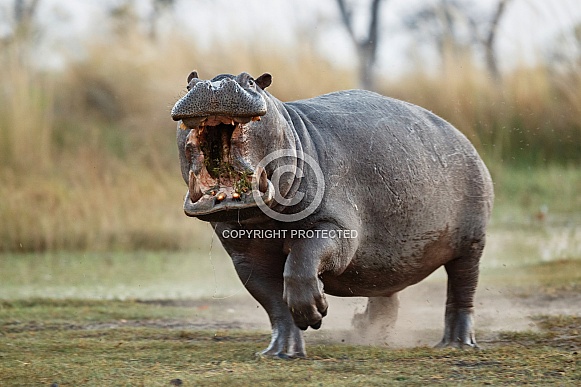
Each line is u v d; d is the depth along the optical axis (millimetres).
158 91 76000
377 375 23500
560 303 36656
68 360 26016
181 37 79875
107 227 54562
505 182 66188
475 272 29391
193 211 22547
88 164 64062
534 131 70875
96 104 76812
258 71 74812
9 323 33375
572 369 24062
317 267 24125
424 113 29094
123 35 83562
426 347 28078
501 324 32812
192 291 42219
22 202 55156
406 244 27219
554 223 57219
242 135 22625
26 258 50438
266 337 30625
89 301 38344
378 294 28344
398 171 26656
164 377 23328
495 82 73312
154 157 65688
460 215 28781
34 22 80562
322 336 31422
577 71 72625
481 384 22484
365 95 28172
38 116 64875
